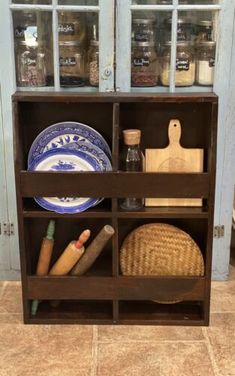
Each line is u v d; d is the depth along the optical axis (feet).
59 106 6.43
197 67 6.75
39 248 6.82
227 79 6.69
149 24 6.51
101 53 6.50
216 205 7.19
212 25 6.56
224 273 7.46
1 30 6.46
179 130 6.16
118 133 5.92
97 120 6.51
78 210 6.18
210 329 6.40
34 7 6.35
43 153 6.09
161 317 6.53
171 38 6.49
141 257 6.48
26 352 5.96
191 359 5.85
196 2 6.44
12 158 6.97
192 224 6.73
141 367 5.72
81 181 5.99
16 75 6.72
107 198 6.33
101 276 6.36
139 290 6.36
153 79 6.72
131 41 6.55
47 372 5.63
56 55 6.54
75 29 6.55
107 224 6.83
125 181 5.99
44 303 6.81
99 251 6.33
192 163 6.24
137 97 5.80
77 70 6.69
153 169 6.26
